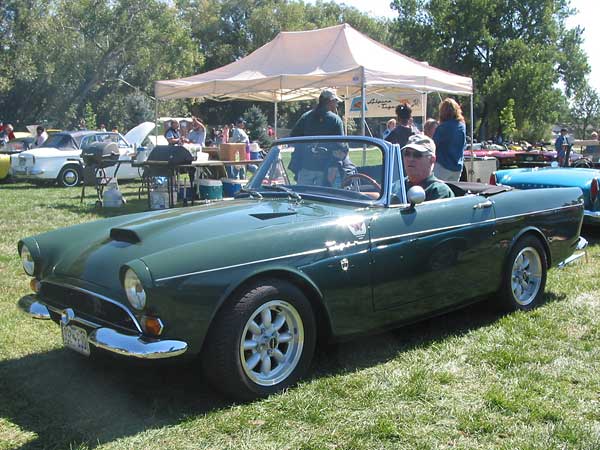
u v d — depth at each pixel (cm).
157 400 339
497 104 4509
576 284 582
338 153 435
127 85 4547
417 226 403
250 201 431
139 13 4191
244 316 322
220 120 5888
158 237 348
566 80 5038
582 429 304
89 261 348
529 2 4738
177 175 1130
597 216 777
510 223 470
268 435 300
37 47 3819
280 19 5897
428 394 345
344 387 352
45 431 306
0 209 1129
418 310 411
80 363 395
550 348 418
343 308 367
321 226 361
